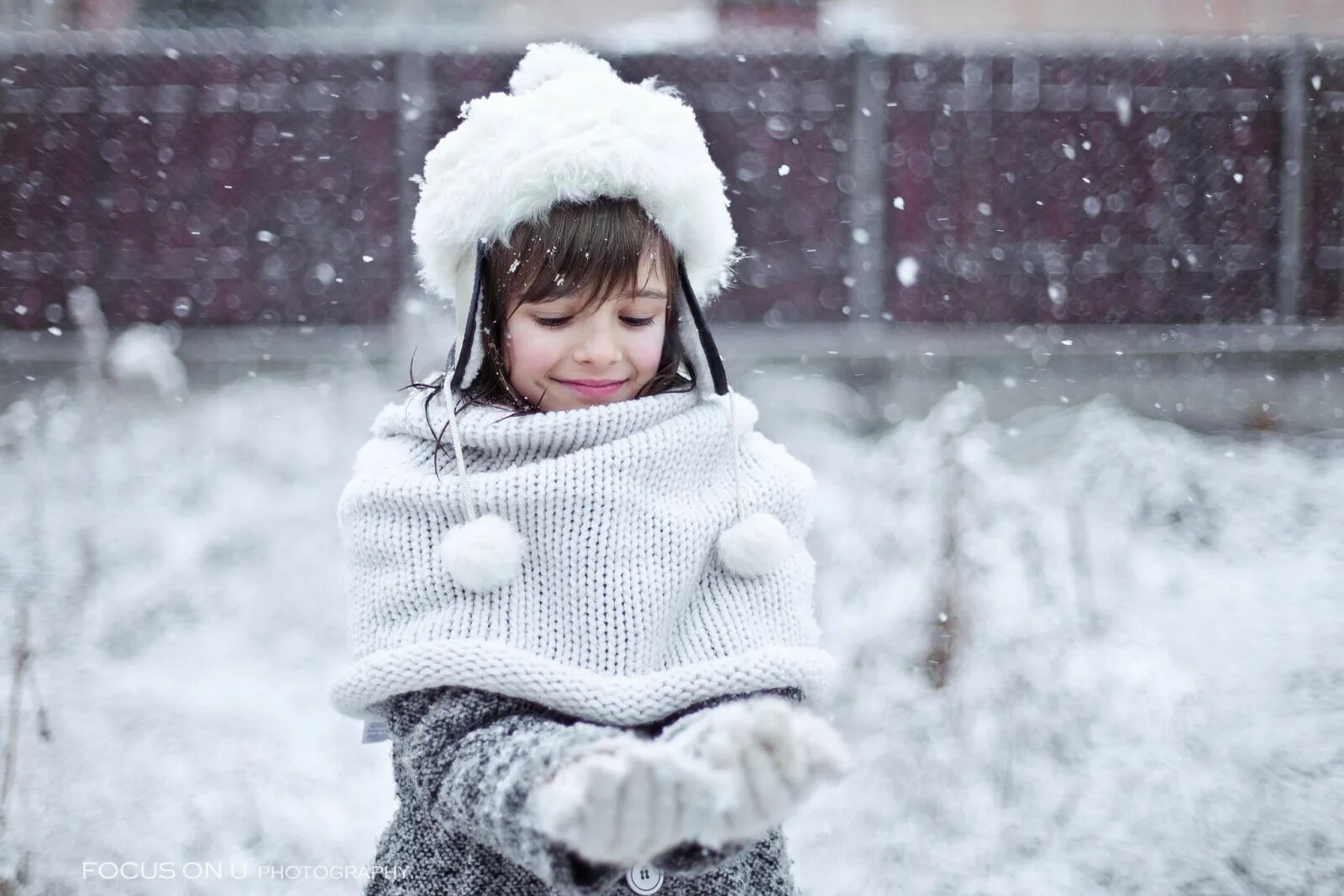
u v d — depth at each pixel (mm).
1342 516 5422
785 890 1547
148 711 3654
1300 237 8609
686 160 1587
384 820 3338
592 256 1493
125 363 6344
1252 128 8602
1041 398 7480
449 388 1574
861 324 8633
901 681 3840
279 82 8516
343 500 1599
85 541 4762
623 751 1034
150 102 8461
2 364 7520
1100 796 3365
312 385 7445
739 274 8656
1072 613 4227
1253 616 4414
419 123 8562
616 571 1444
